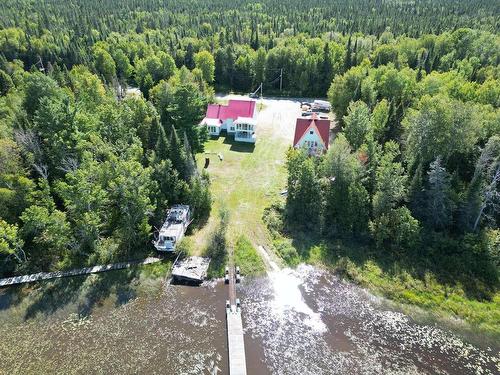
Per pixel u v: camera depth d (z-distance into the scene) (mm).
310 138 65500
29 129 52906
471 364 36500
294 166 52750
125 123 61375
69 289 43438
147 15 166750
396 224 48656
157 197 50719
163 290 43594
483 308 42188
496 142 49156
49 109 54156
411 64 110438
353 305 42500
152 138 59250
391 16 169250
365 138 58656
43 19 144750
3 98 66188
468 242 47281
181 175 54281
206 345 37438
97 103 70875
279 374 34938
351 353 37125
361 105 63250
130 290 43438
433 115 52656
